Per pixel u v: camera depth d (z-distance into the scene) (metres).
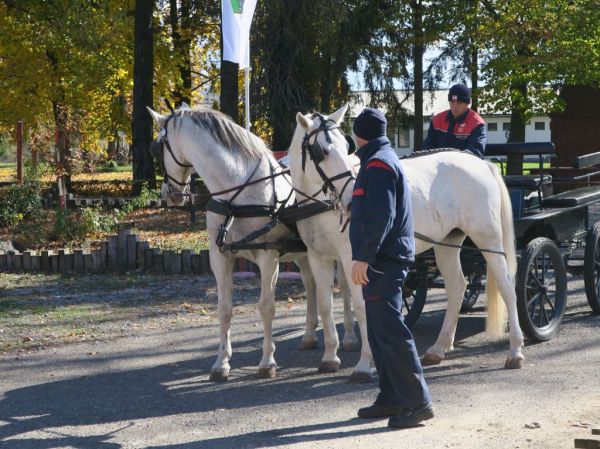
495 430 5.32
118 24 25.28
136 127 24.19
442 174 7.23
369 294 5.44
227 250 6.88
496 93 26.17
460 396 6.26
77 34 24.19
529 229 8.59
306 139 6.50
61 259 13.16
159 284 11.88
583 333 8.24
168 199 7.28
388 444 5.12
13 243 15.52
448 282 7.62
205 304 10.49
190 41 30.33
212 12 26.69
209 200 6.99
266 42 21.80
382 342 5.45
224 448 5.23
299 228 6.93
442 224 7.12
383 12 24.83
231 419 5.88
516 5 25.11
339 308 10.18
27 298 11.07
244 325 9.34
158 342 8.60
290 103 22.17
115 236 13.05
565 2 25.78
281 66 22.14
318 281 7.07
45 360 7.95
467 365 7.27
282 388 6.72
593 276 8.88
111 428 5.77
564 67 25.58
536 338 7.86
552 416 5.62
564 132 30.56
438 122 8.30
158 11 29.12
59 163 20.22
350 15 23.69
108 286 11.85
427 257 8.29
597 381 6.49
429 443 5.11
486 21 25.55
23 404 6.46
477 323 9.14
